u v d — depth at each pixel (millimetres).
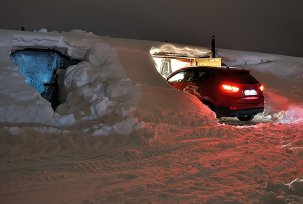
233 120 12312
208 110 10227
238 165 6160
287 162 6328
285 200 4480
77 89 10203
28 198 4797
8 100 8633
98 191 5020
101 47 11891
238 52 17500
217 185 5203
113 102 9469
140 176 5637
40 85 11664
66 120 8617
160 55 14398
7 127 7578
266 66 16875
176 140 7891
